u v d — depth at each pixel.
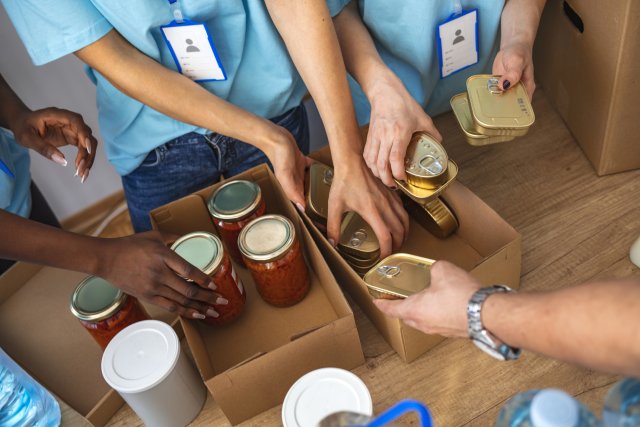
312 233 1.09
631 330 0.50
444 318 0.71
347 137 1.09
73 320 1.16
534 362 0.92
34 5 1.04
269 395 0.93
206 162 1.38
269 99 1.33
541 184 1.19
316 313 1.06
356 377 0.82
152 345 0.91
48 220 1.66
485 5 1.22
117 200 2.29
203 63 1.21
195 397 0.96
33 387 0.97
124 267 0.93
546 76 1.32
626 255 1.03
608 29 1.00
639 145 1.12
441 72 1.31
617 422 0.48
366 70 1.17
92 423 0.97
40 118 1.26
